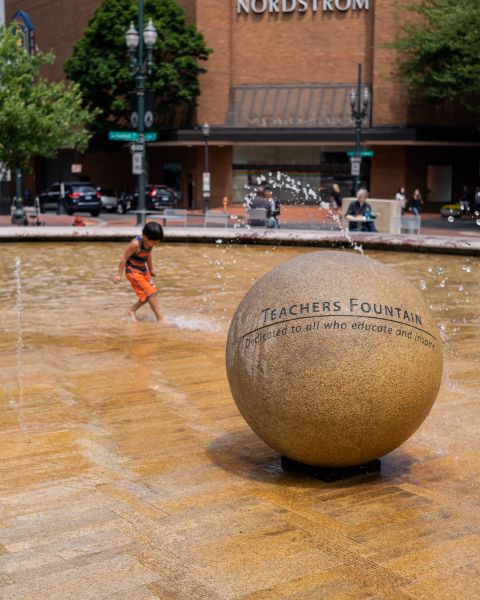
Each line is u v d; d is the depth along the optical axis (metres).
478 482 5.28
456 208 42.66
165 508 4.80
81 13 55.56
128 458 5.72
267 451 5.88
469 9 36.41
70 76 49.75
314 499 4.96
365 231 23.62
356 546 4.30
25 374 8.23
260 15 48.66
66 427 6.46
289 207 46.75
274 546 4.29
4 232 23.66
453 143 45.19
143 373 8.29
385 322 4.91
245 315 5.20
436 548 4.28
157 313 11.21
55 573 4.00
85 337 10.13
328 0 47.72
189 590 3.84
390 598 3.77
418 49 41.78
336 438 4.96
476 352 9.27
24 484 5.21
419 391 4.99
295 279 5.08
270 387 4.99
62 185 45.78
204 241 23.69
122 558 4.16
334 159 48.19
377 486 5.19
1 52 33.09
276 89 48.75
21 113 32.19
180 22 48.12
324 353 4.85
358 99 38.06
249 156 49.09
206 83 48.94
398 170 46.88
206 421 6.63
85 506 4.84
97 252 21.22
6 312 11.93
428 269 17.64
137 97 28.98
